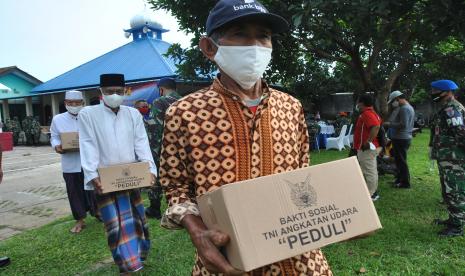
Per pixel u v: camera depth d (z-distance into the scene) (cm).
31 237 451
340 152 1113
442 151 396
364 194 120
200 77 768
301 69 868
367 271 324
